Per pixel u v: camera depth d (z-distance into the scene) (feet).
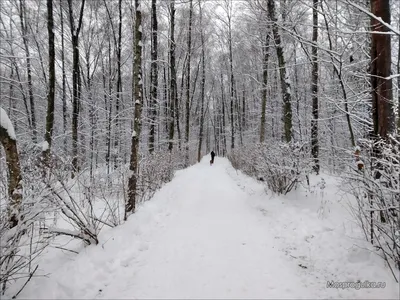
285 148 22.76
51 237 13.52
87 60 55.83
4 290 10.41
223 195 27.89
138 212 20.24
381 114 13.71
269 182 24.99
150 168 30.32
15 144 12.12
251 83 81.82
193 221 19.40
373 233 12.32
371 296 9.57
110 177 31.65
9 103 51.90
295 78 51.65
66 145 45.85
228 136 130.00
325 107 31.91
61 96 56.65
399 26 23.59
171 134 57.67
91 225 15.58
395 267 10.71
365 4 20.75
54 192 12.77
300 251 13.85
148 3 51.16
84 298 10.39
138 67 21.38
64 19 49.57
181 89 79.30
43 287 10.91
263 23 28.30
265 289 10.55
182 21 66.54
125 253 13.89
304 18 25.55
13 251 10.43
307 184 22.62
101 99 53.26
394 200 10.57
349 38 18.22
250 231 17.01
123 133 51.88
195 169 58.70
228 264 12.69
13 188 11.71
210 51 86.84
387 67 13.67
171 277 11.68
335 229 15.01
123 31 57.11
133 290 10.78
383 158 11.40
